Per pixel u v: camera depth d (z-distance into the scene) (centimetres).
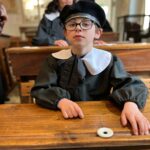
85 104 65
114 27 544
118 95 63
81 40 74
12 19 548
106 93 78
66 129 50
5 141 46
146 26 406
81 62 75
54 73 77
